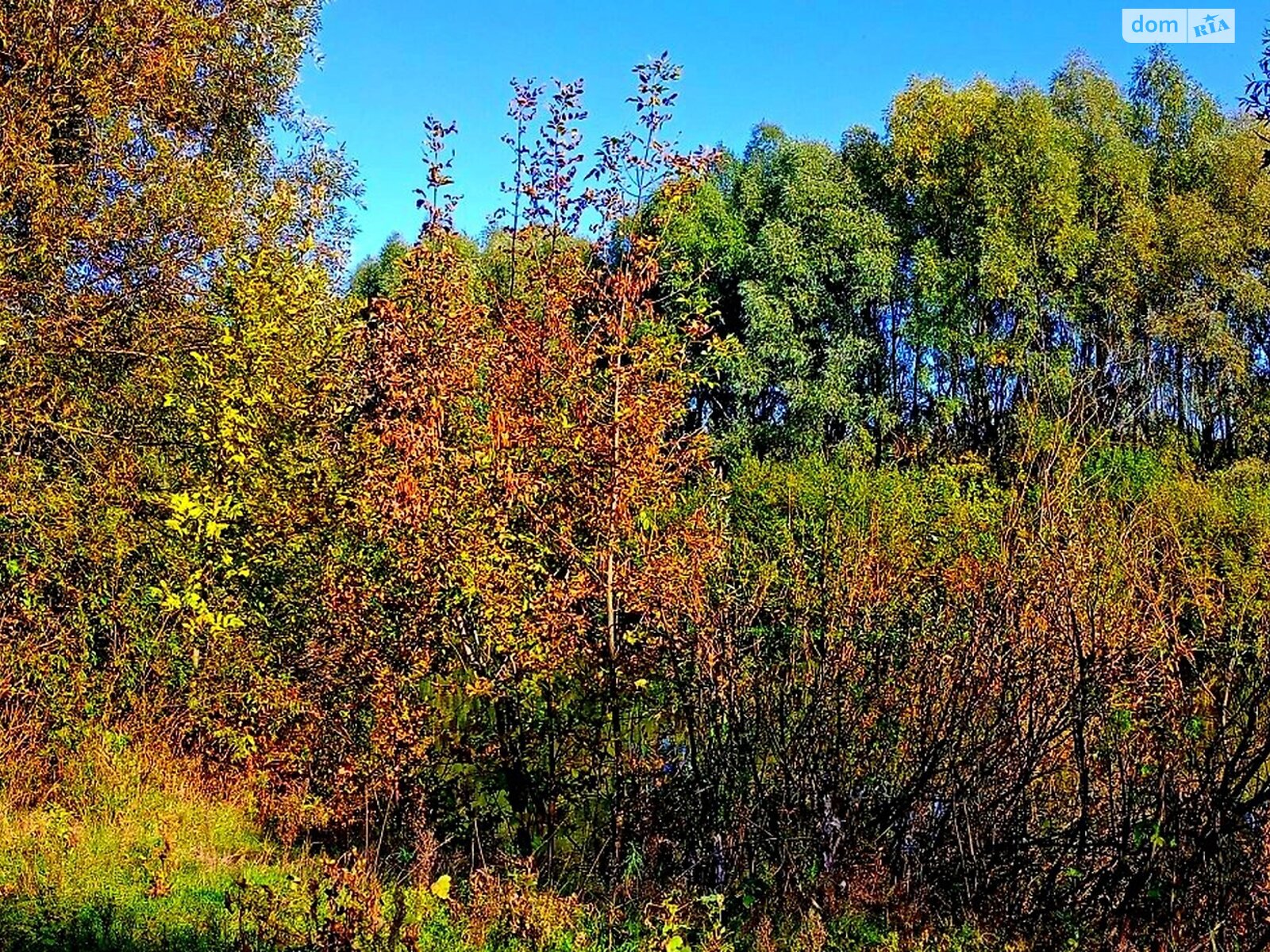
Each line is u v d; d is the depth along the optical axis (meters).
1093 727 5.53
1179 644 5.48
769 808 5.79
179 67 9.50
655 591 6.28
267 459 8.24
